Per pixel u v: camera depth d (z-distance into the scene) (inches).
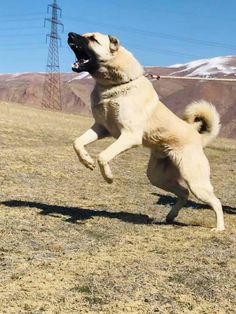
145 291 179.8
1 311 157.4
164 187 292.0
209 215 325.7
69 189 391.9
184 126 274.4
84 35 257.0
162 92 5172.2
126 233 261.9
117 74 256.7
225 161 740.7
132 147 260.8
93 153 686.5
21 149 614.5
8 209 297.6
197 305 170.6
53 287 179.8
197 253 228.5
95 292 176.6
